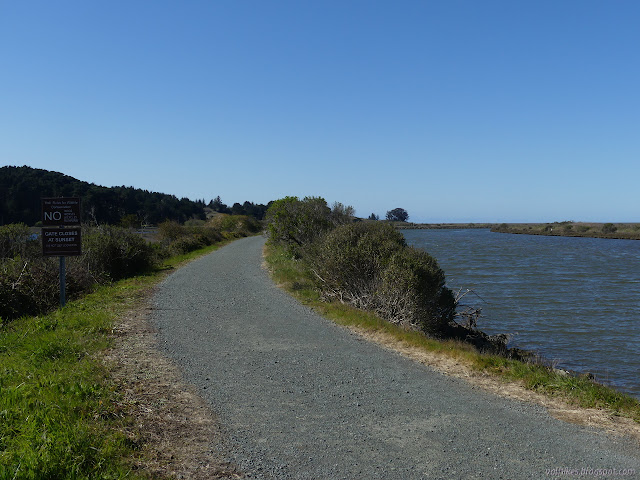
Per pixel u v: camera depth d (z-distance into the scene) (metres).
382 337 9.20
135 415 4.98
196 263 24.44
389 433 4.86
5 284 10.88
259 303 12.94
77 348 7.28
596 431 4.96
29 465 3.58
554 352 13.09
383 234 13.77
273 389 6.18
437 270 11.79
